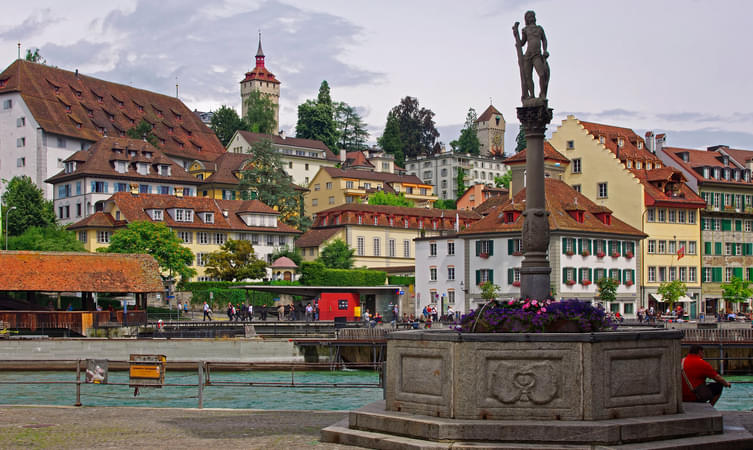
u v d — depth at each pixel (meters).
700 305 105.62
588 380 15.77
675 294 97.31
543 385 15.86
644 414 16.36
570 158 107.44
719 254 108.12
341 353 65.38
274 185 141.12
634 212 101.44
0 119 143.88
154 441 17.19
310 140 193.75
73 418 20.94
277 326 72.19
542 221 20.20
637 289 98.06
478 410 15.98
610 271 93.94
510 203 93.06
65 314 67.81
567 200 93.81
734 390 46.25
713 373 19.00
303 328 73.12
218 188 144.50
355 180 167.88
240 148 185.00
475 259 92.62
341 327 74.31
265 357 62.34
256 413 22.05
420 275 97.88
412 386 16.94
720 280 107.94
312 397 42.62
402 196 166.75
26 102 140.62
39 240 101.62
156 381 25.45
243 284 98.00
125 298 87.19
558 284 87.94
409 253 129.88
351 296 90.31
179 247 99.38
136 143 135.25
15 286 70.69
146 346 60.91
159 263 97.69
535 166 20.55
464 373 16.03
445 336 16.27
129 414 21.83
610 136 109.31
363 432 16.77
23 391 44.22
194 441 17.17
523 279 20.11
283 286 88.50
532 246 20.16
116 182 129.00
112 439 17.45
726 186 111.88
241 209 122.56
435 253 96.62
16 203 120.31
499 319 17.33
